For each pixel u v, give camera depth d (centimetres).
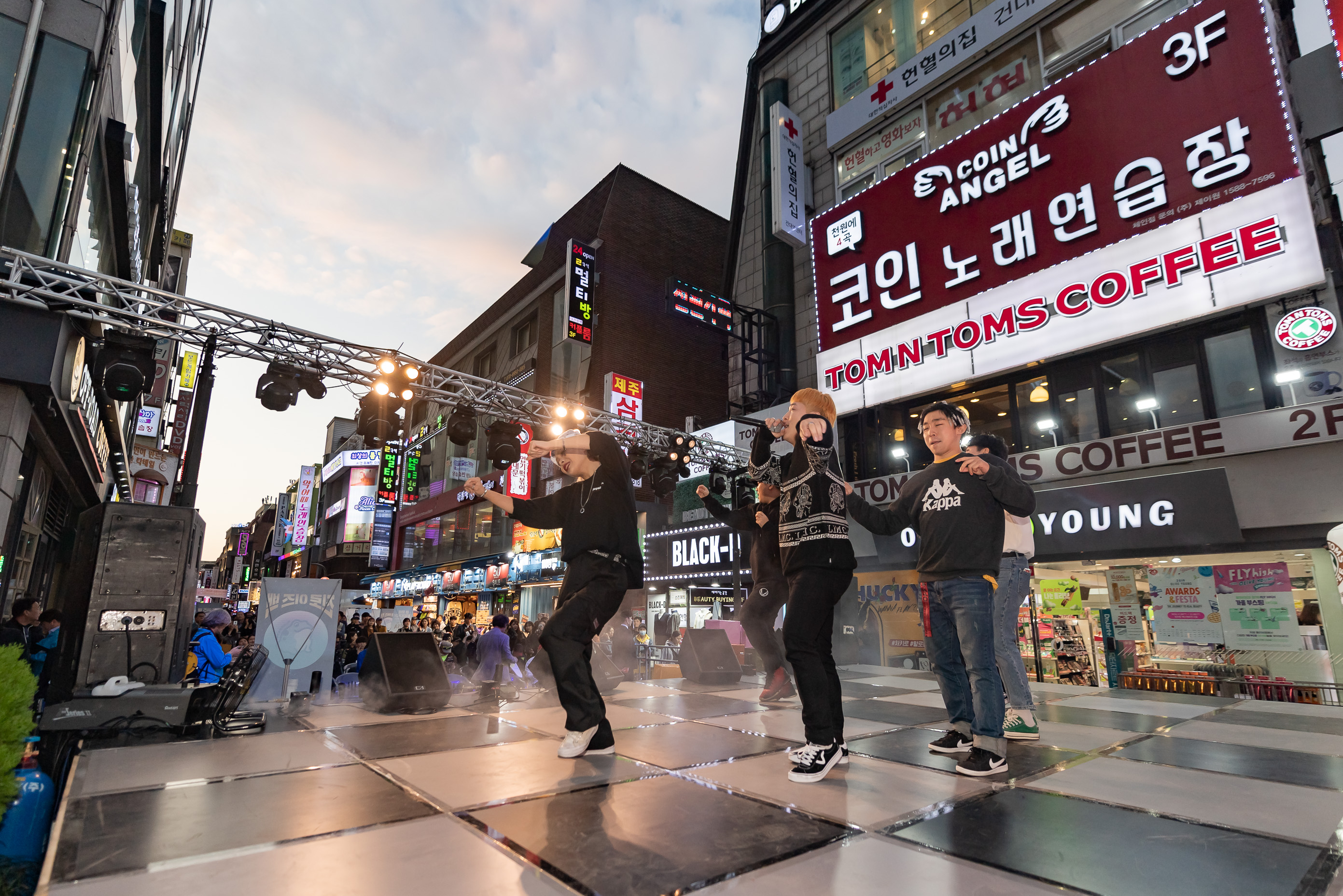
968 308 1130
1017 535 381
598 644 582
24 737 190
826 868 172
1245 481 824
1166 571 891
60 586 1203
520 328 3150
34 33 670
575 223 2773
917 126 1375
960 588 294
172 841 190
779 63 1742
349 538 4369
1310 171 857
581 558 313
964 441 573
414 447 3972
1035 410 1085
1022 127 1093
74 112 709
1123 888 160
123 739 354
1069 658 913
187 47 1224
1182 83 925
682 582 1666
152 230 1247
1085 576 995
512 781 259
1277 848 187
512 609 2695
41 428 746
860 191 1463
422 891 157
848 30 1591
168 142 1173
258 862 175
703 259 2792
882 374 1249
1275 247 818
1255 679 636
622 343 2422
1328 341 797
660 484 1312
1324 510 762
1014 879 165
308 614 637
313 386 845
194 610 707
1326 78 859
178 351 2056
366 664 502
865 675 848
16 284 634
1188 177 903
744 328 1702
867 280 1294
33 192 672
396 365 904
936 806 227
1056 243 1030
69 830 200
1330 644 757
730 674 618
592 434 325
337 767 284
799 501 290
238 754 312
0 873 192
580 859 177
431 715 445
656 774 270
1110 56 1002
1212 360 905
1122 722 425
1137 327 927
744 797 237
